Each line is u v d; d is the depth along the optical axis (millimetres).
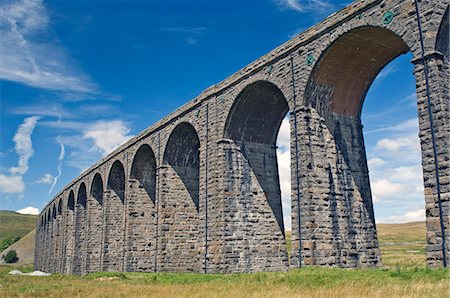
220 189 33500
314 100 27938
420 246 67812
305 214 26375
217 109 35188
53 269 76562
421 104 21234
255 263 33219
